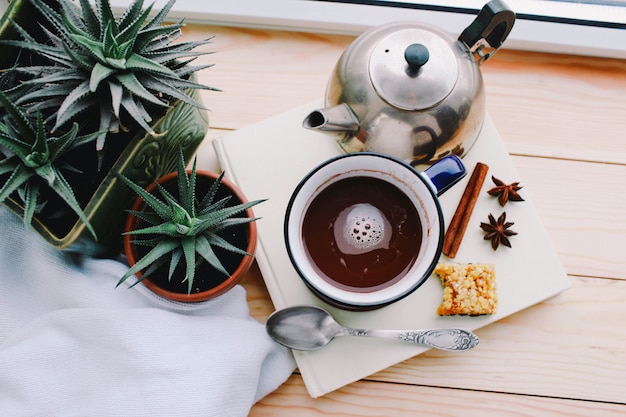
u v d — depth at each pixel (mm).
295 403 512
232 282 464
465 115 474
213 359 487
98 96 416
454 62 467
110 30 394
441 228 445
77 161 442
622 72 578
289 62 572
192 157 540
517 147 558
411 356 502
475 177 526
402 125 468
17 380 474
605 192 551
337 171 468
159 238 447
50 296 500
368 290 469
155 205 429
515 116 565
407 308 506
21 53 447
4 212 494
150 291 490
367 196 481
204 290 474
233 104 562
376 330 495
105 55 401
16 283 498
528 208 524
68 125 433
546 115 566
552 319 524
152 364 481
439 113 464
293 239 453
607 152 559
